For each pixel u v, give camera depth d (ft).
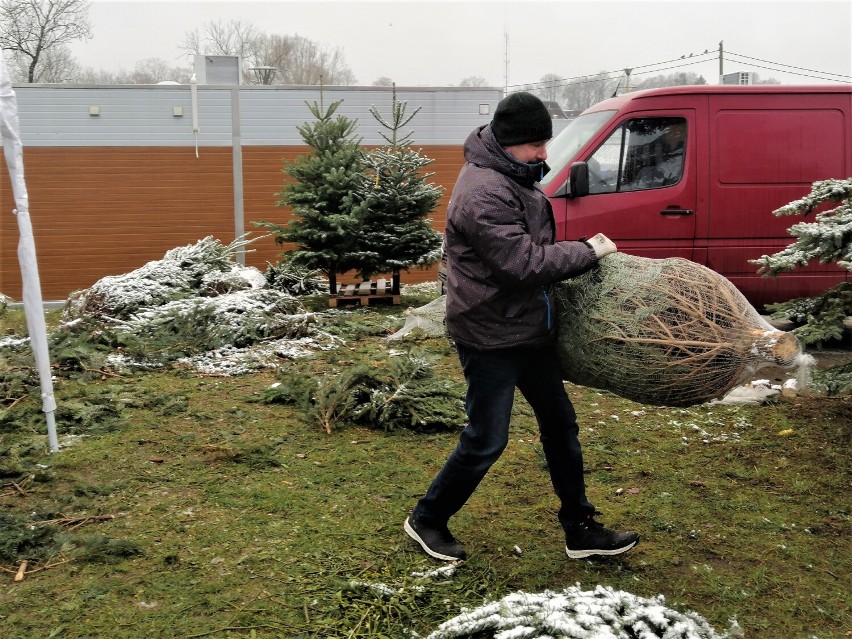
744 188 26.71
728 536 12.58
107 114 46.06
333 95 47.91
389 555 11.71
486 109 48.85
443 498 11.32
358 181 36.19
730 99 26.71
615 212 26.81
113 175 46.65
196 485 14.53
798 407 19.02
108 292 29.89
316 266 37.52
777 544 12.26
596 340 10.43
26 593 10.64
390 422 17.75
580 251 10.12
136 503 13.71
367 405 17.97
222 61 58.65
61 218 46.55
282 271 36.42
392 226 36.52
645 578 11.24
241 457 15.90
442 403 18.15
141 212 47.14
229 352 25.44
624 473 15.30
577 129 28.78
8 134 15.39
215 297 30.42
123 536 12.39
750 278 27.04
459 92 48.62
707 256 26.94
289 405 19.79
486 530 12.69
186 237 47.65
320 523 12.86
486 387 10.62
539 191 10.69
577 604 9.51
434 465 15.67
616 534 11.54
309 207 36.27
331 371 23.17
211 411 19.24
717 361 9.96
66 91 45.62
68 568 11.31
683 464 15.74
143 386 21.68
